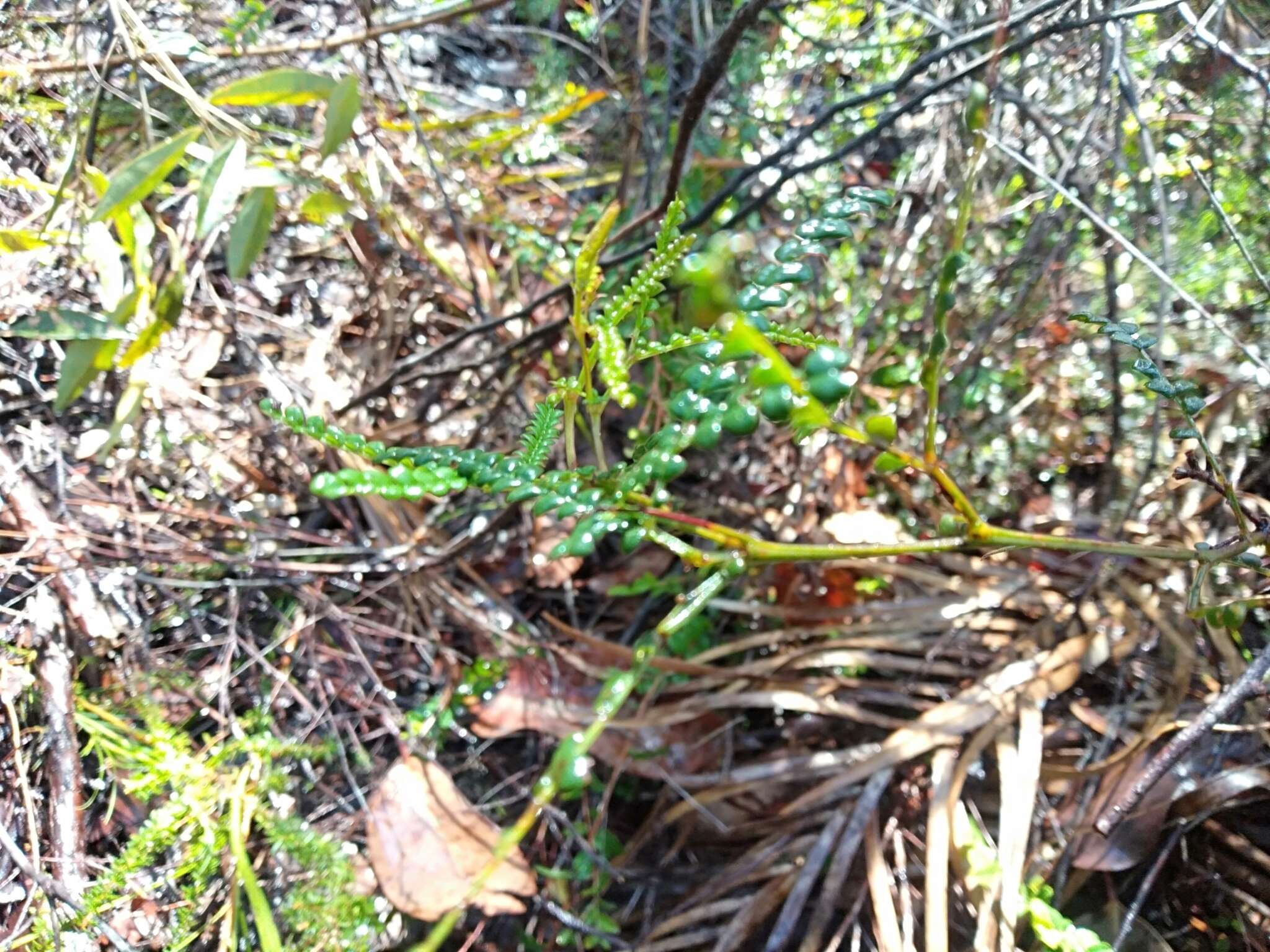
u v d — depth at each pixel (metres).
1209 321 0.39
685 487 0.60
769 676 0.52
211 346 0.58
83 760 0.47
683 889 0.49
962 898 0.44
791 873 0.46
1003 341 0.57
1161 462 0.54
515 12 0.74
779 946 0.44
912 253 0.62
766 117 0.67
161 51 0.44
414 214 0.63
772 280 0.24
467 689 0.53
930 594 0.54
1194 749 0.44
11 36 0.52
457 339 0.56
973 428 0.58
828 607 0.54
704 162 0.65
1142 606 0.50
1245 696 0.35
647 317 0.27
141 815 0.47
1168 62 0.53
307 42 0.52
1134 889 0.44
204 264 0.58
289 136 0.57
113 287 0.46
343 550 0.55
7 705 0.44
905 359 0.60
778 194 0.64
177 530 0.54
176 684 0.50
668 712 0.51
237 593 0.53
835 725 0.52
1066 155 0.55
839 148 0.62
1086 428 0.57
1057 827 0.45
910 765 0.48
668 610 0.57
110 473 0.53
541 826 0.51
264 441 0.57
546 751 0.52
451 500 0.58
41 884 0.41
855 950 0.44
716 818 0.49
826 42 0.61
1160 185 0.50
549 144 0.67
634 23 0.68
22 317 0.51
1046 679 0.48
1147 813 0.43
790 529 0.57
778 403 0.19
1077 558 0.53
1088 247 0.57
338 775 0.51
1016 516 0.57
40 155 0.54
